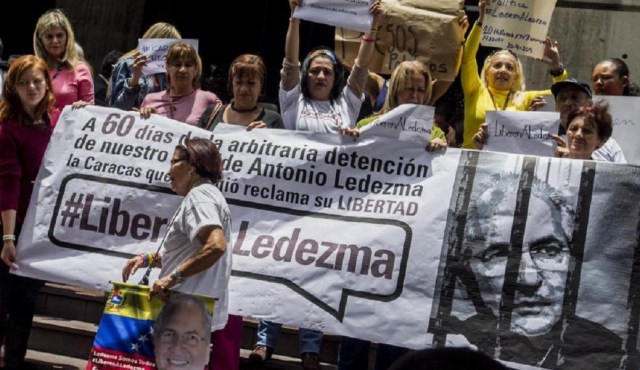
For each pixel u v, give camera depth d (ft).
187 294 17.12
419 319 20.86
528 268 20.53
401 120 21.97
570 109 23.17
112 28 42.04
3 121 23.52
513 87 25.44
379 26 25.30
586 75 33.86
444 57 24.99
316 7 23.27
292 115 24.29
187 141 19.98
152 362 18.11
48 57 26.50
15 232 23.63
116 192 23.17
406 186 21.74
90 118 23.84
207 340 16.38
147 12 44.88
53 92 23.95
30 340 26.35
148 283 21.94
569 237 20.43
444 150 21.76
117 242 22.97
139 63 26.27
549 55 25.64
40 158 23.65
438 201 21.39
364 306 21.25
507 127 21.74
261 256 22.04
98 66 41.91
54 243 23.16
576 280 20.24
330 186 22.22
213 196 19.48
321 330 21.39
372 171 22.07
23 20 48.57
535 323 20.27
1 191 23.20
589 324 20.02
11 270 23.17
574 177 20.67
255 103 23.99
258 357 24.18
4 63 31.83
